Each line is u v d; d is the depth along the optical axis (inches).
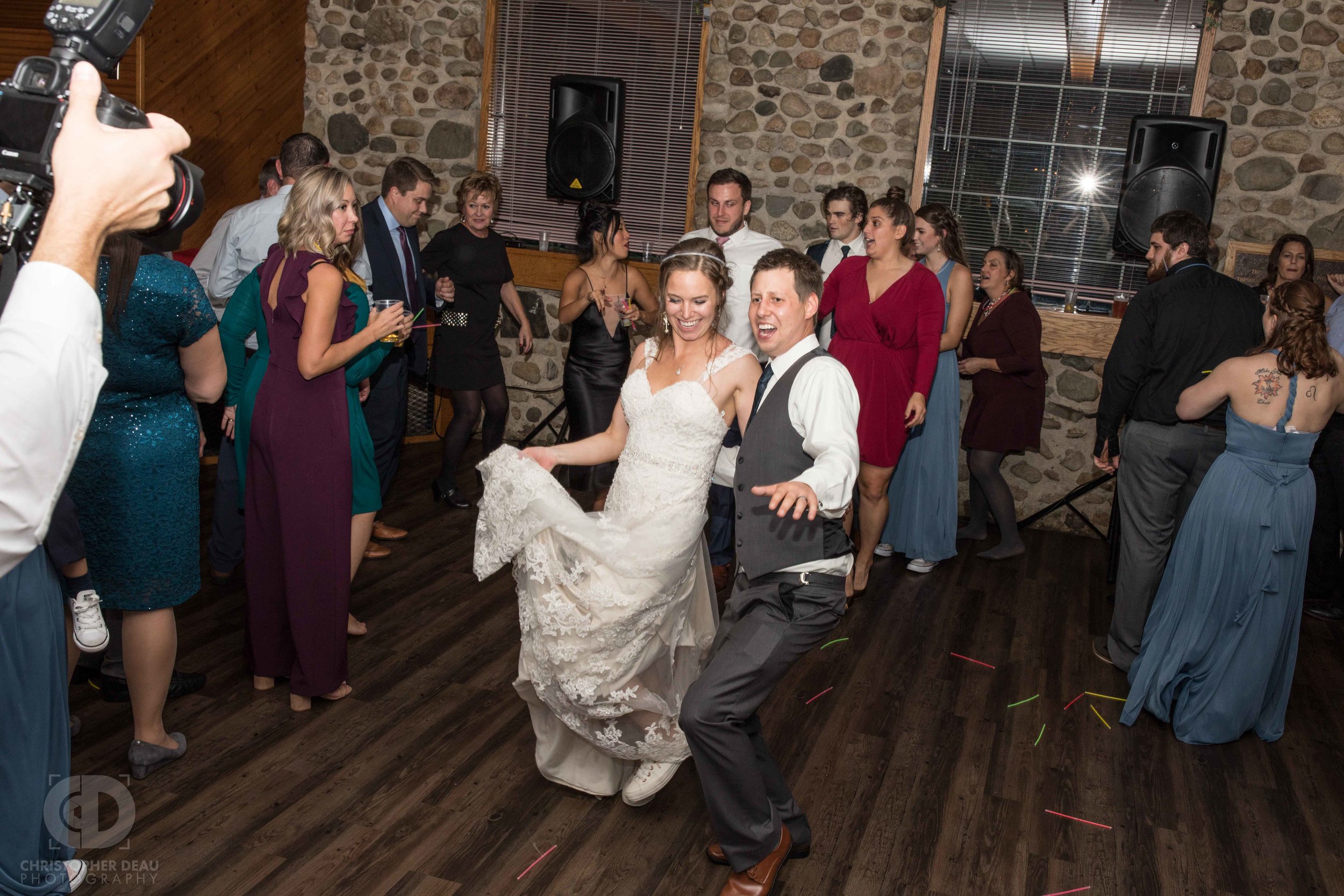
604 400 175.8
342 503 111.0
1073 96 206.8
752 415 86.0
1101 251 210.2
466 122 239.9
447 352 189.3
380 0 238.5
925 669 140.3
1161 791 111.4
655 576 89.3
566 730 99.8
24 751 52.0
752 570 84.0
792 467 83.4
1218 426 131.6
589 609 88.5
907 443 179.2
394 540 175.3
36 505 34.3
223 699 116.0
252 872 86.2
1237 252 198.7
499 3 234.8
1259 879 96.0
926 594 170.6
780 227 221.6
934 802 106.1
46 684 53.3
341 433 109.7
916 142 212.7
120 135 34.3
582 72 232.4
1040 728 124.3
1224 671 120.5
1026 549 199.3
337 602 113.0
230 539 146.3
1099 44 203.9
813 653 143.5
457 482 211.6
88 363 34.2
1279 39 193.2
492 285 190.9
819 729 120.8
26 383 32.6
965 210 215.6
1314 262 194.7
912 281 153.9
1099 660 146.7
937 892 90.9
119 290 83.4
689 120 226.1
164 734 102.4
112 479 89.8
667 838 96.7
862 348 157.0
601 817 99.5
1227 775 116.0
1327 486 169.8
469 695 122.5
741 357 91.7
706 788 83.7
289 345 107.1
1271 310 118.8
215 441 195.3
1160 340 131.3
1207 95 198.2
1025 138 210.4
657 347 95.4
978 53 209.6
